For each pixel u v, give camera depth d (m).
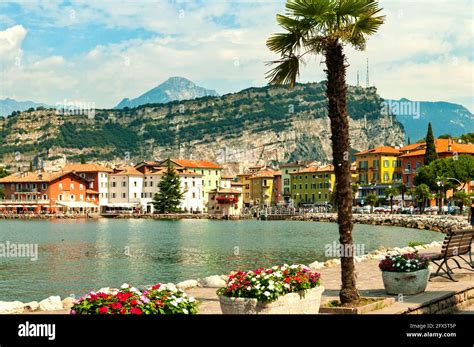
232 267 40.06
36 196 171.12
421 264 15.92
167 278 33.91
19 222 140.12
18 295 27.52
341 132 14.07
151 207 186.25
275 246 61.19
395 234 81.25
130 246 62.50
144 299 9.57
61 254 51.94
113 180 183.50
